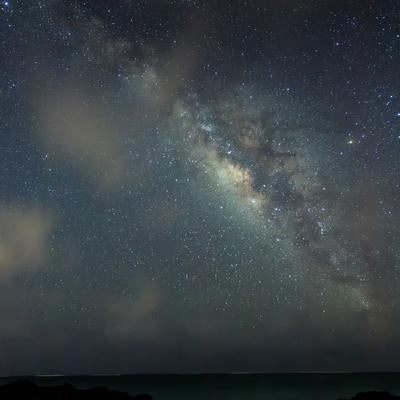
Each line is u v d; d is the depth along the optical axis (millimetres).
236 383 135625
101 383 138500
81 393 35875
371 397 36688
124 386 127125
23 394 34344
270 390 103750
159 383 141375
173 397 89625
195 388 115250
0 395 33812
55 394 34781
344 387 109688
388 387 107000
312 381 136750
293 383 128000
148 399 37219
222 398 85438
